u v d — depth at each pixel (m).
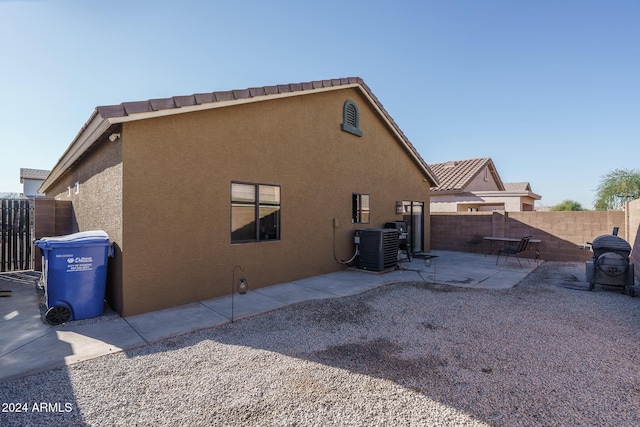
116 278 5.24
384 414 2.64
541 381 3.16
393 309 5.60
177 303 5.64
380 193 10.80
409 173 12.50
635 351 3.88
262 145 6.98
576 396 2.90
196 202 5.86
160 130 5.36
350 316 5.21
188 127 5.73
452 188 17.08
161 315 5.14
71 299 4.83
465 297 6.41
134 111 4.79
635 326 4.78
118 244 5.12
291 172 7.65
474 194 17.94
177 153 5.59
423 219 13.48
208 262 6.06
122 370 3.37
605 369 3.42
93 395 2.90
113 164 5.32
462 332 4.52
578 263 10.93
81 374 3.28
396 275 8.62
